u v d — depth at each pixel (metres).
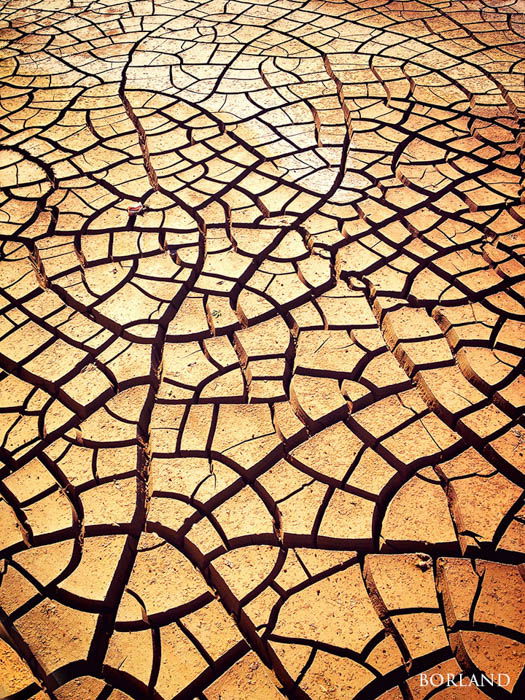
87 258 2.86
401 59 4.16
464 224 2.93
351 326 2.52
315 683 1.59
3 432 2.20
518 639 1.63
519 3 4.89
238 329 2.54
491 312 2.51
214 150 3.46
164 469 2.08
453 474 2.02
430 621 1.69
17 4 5.33
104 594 1.78
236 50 4.36
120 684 1.63
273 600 1.76
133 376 2.37
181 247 2.91
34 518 1.95
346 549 1.87
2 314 2.64
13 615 1.74
